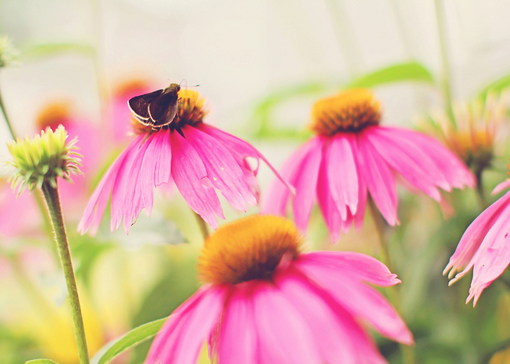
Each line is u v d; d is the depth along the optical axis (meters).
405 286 0.41
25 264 0.50
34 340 0.47
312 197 0.34
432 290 0.44
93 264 0.41
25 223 0.48
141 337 0.30
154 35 1.23
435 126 0.39
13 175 0.28
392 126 0.35
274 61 1.15
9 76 0.94
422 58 0.64
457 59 0.70
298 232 0.30
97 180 0.41
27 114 0.68
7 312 0.51
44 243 0.40
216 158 0.30
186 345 0.27
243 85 1.22
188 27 1.25
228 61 1.23
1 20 0.95
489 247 0.28
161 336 0.28
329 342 0.26
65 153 0.28
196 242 0.58
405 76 0.41
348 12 0.92
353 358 0.25
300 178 0.34
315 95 0.53
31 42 0.45
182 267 0.56
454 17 0.67
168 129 0.30
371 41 0.91
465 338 0.40
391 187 0.33
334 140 0.35
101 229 0.34
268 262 0.28
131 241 0.33
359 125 0.35
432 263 0.41
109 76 0.70
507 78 0.40
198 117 0.31
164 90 0.31
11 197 0.49
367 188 0.33
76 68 0.99
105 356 0.29
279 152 0.92
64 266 0.28
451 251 0.40
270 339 0.26
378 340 0.41
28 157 0.28
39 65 0.97
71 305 0.28
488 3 0.71
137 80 0.68
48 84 0.99
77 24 0.97
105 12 1.14
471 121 0.37
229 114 0.62
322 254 0.29
